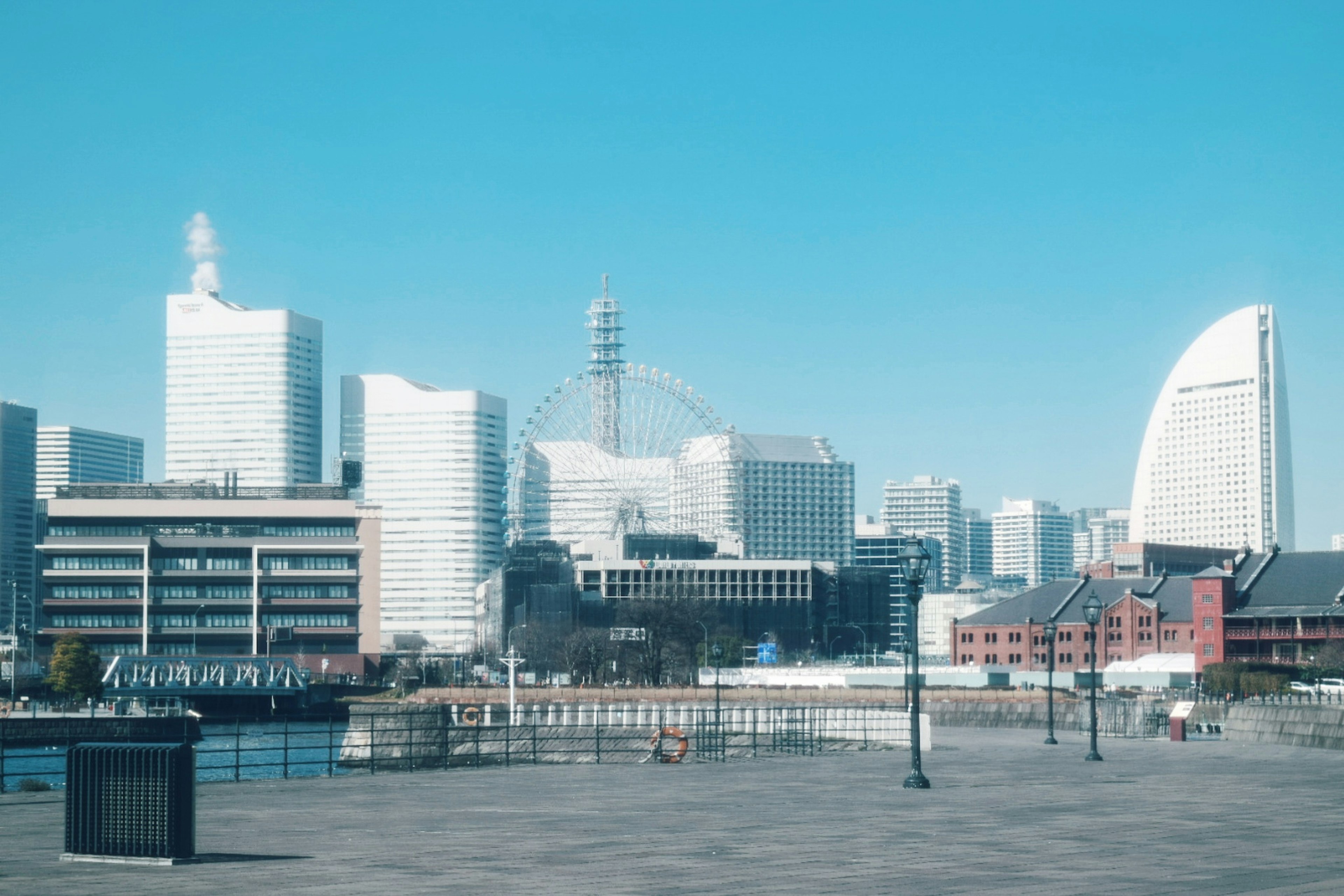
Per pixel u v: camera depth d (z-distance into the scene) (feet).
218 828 132.77
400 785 191.83
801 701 600.39
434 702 650.84
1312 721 290.56
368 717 389.39
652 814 147.02
